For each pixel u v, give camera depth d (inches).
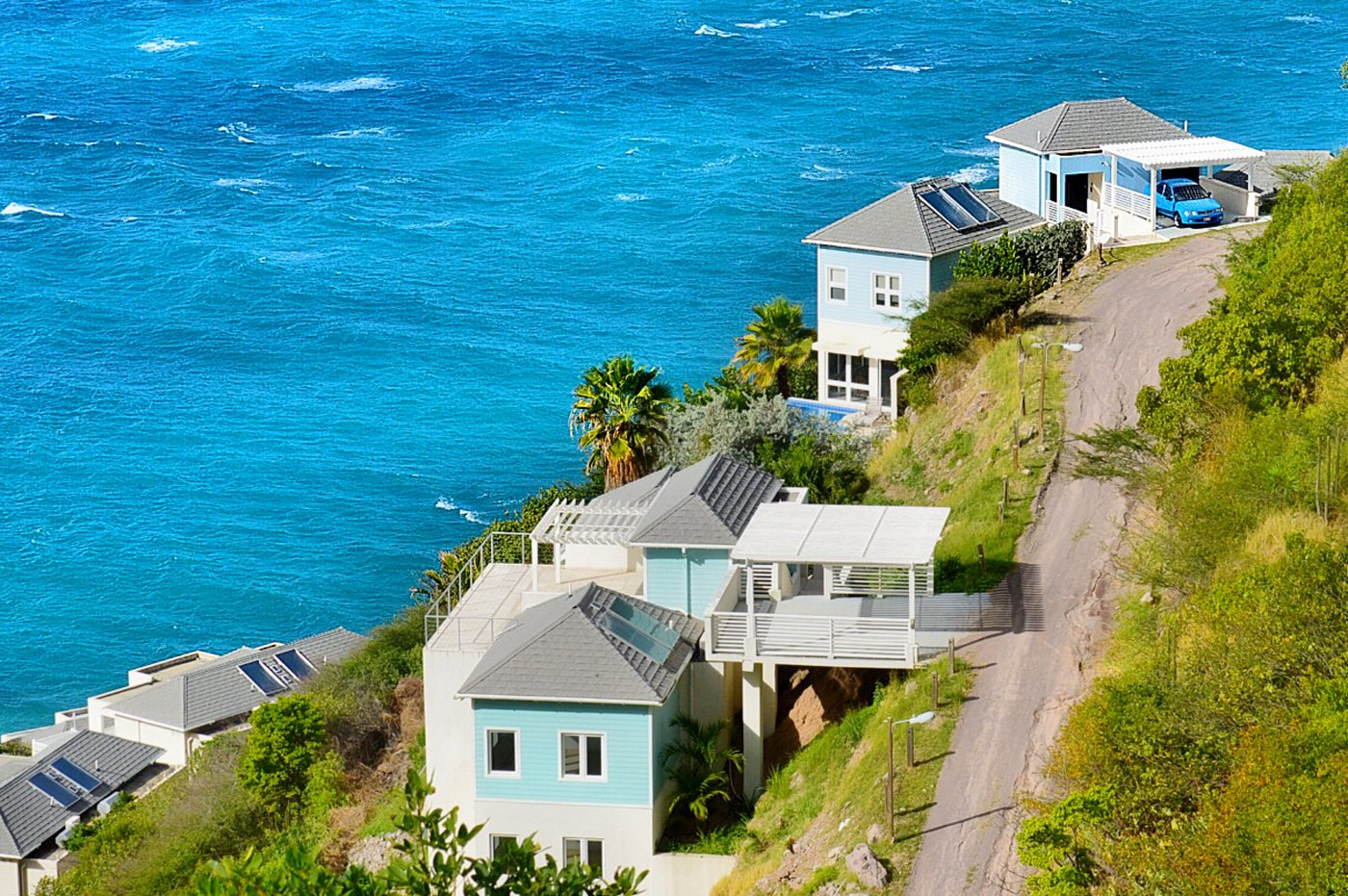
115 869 4210.1
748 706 3326.8
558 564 3858.3
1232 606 2484.0
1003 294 4899.1
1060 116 6082.7
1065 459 3924.7
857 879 2647.6
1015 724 2947.8
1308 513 2925.7
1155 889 2060.8
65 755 5255.9
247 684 5620.1
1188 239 5595.5
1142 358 4441.4
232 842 3976.4
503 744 3294.8
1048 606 3329.2
